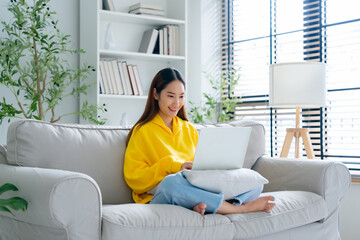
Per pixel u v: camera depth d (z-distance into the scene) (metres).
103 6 3.58
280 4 3.78
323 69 2.84
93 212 1.57
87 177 1.58
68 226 1.52
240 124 2.76
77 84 3.61
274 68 2.88
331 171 2.36
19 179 1.69
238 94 4.05
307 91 2.78
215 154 1.93
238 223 1.88
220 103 4.12
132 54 3.56
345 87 3.33
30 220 1.65
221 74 4.12
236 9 4.11
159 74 2.32
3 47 3.08
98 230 1.58
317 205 2.25
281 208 2.07
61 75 3.12
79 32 3.65
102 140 2.22
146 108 2.34
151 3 3.95
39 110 3.15
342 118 3.34
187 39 4.09
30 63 3.38
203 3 4.04
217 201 1.84
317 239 2.31
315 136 3.47
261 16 3.92
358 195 3.12
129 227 1.59
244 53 4.04
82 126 2.24
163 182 1.90
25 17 3.04
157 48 3.78
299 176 2.43
